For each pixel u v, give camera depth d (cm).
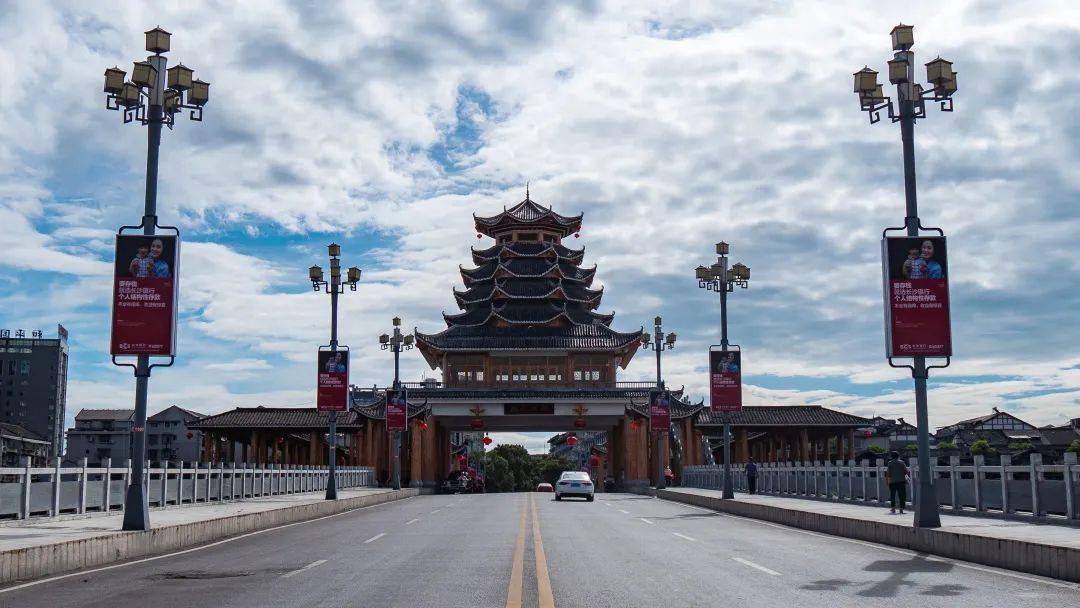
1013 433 11256
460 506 4372
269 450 9450
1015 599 1269
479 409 8331
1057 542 1584
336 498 4009
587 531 2600
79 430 11762
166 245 2173
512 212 9425
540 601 1252
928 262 2180
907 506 2888
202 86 2302
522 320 8706
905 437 12588
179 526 2188
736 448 8875
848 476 3512
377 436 8119
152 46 2228
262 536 2492
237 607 1211
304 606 1218
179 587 1420
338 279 4272
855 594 1316
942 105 2234
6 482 2161
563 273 9012
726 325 4194
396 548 2077
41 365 13775
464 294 9156
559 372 8656
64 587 1432
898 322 2166
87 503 2589
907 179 2233
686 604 1225
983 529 1973
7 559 1502
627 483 8038
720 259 4225
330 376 4203
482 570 1625
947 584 1427
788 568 1648
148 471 2950
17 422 13575
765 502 3506
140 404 2128
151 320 2147
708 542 2222
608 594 1319
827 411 8331
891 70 2234
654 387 8475
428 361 9544
